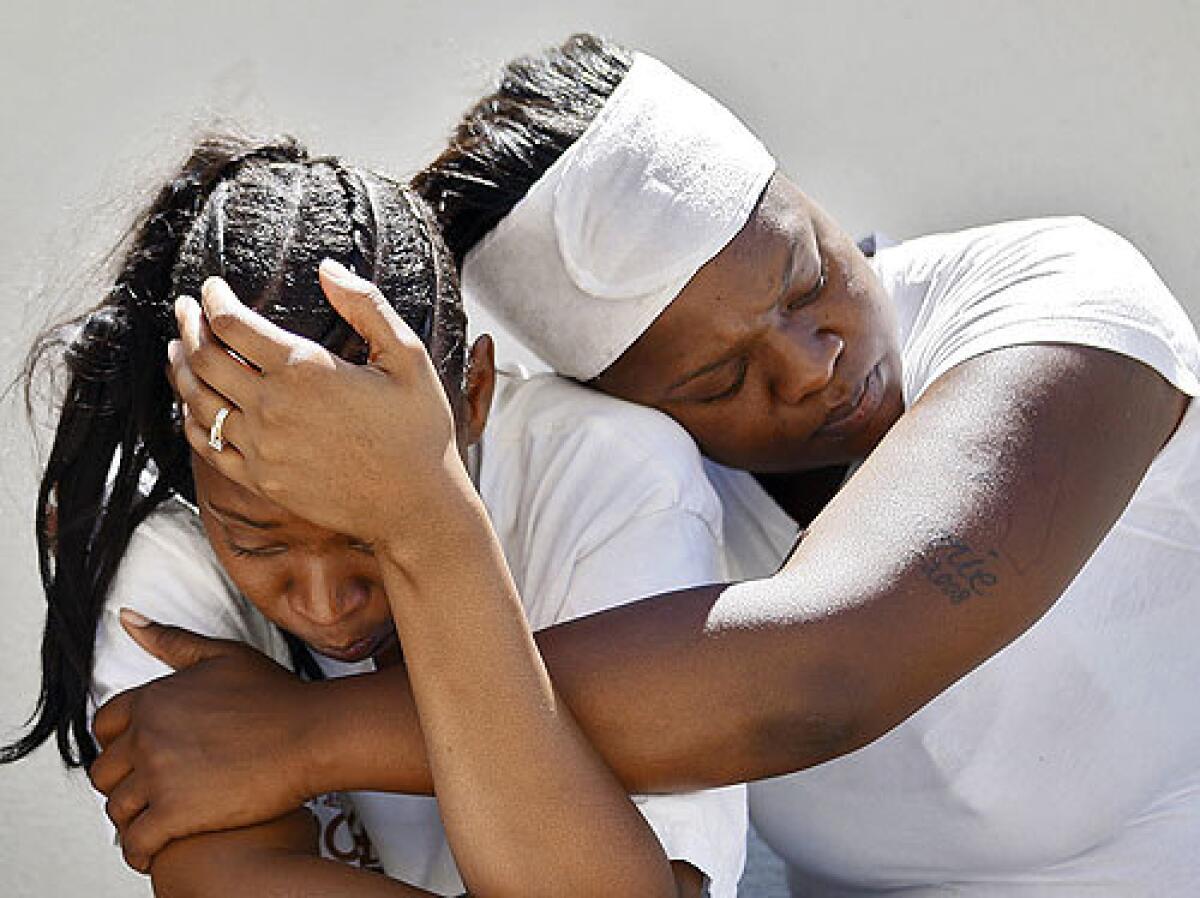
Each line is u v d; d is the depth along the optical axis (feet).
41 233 7.09
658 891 4.49
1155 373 5.15
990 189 8.14
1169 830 5.79
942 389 5.07
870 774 5.67
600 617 4.69
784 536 5.87
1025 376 4.99
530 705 4.43
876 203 8.05
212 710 4.86
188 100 7.09
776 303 5.29
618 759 4.59
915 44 8.08
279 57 7.43
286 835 4.82
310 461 4.28
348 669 5.41
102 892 7.21
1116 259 5.33
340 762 4.71
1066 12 8.17
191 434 4.39
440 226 5.34
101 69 7.27
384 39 7.52
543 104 5.43
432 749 4.46
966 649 4.66
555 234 5.31
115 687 5.20
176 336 4.80
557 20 7.72
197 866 4.75
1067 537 4.81
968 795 5.60
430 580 4.40
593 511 5.08
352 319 4.31
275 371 4.24
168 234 4.94
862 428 5.46
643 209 5.23
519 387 5.55
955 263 5.62
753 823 6.17
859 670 4.57
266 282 4.61
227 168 5.02
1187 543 5.51
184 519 5.27
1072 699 5.50
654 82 5.38
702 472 5.28
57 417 5.50
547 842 4.43
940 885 5.95
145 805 4.83
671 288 5.24
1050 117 8.17
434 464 4.36
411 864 5.44
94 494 5.14
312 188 4.83
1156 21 8.22
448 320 4.81
